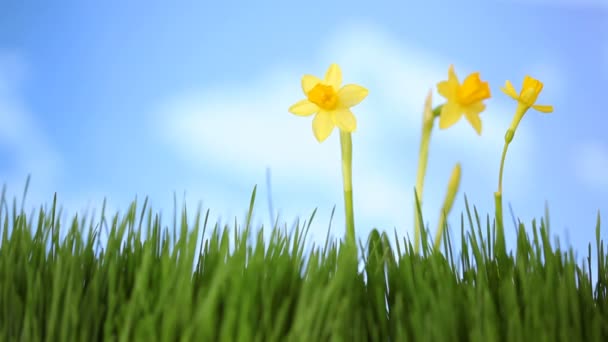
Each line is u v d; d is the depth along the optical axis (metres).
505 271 0.76
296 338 0.66
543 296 0.71
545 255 0.74
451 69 0.81
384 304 0.72
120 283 0.71
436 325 0.67
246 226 0.72
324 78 0.82
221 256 0.71
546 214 0.75
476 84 0.80
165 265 0.70
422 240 0.75
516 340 0.68
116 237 0.74
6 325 0.70
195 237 0.71
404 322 0.70
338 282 0.69
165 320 0.67
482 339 0.68
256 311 0.69
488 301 0.69
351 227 0.81
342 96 0.81
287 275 0.72
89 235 0.76
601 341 0.71
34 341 0.68
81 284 0.71
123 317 0.69
